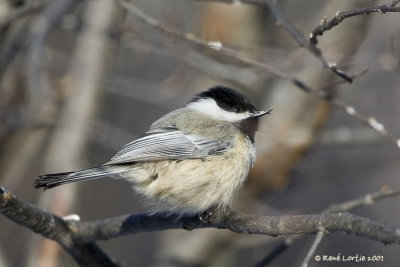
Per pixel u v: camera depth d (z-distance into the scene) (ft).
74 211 35.45
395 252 43.62
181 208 27.71
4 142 41.06
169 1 44.60
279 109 39.29
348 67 36.22
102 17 37.96
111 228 27.35
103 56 39.91
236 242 39.73
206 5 42.19
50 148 38.99
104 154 47.75
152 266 41.83
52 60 44.21
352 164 48.06
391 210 47.37
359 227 19.12
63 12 35.37
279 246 29.91
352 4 36.45
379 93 48.44
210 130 28.91
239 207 39.60
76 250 28.07
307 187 48.06
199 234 40.19
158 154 27.84
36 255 33.14
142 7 44.39
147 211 28.40
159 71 50.72
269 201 47.62
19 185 48.39
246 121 30.32
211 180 28.09
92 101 39.19
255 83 39.47
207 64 37.52
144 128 52.42
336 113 48.14
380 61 35.42
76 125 38.19
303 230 21.06
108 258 29.17
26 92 40.88
